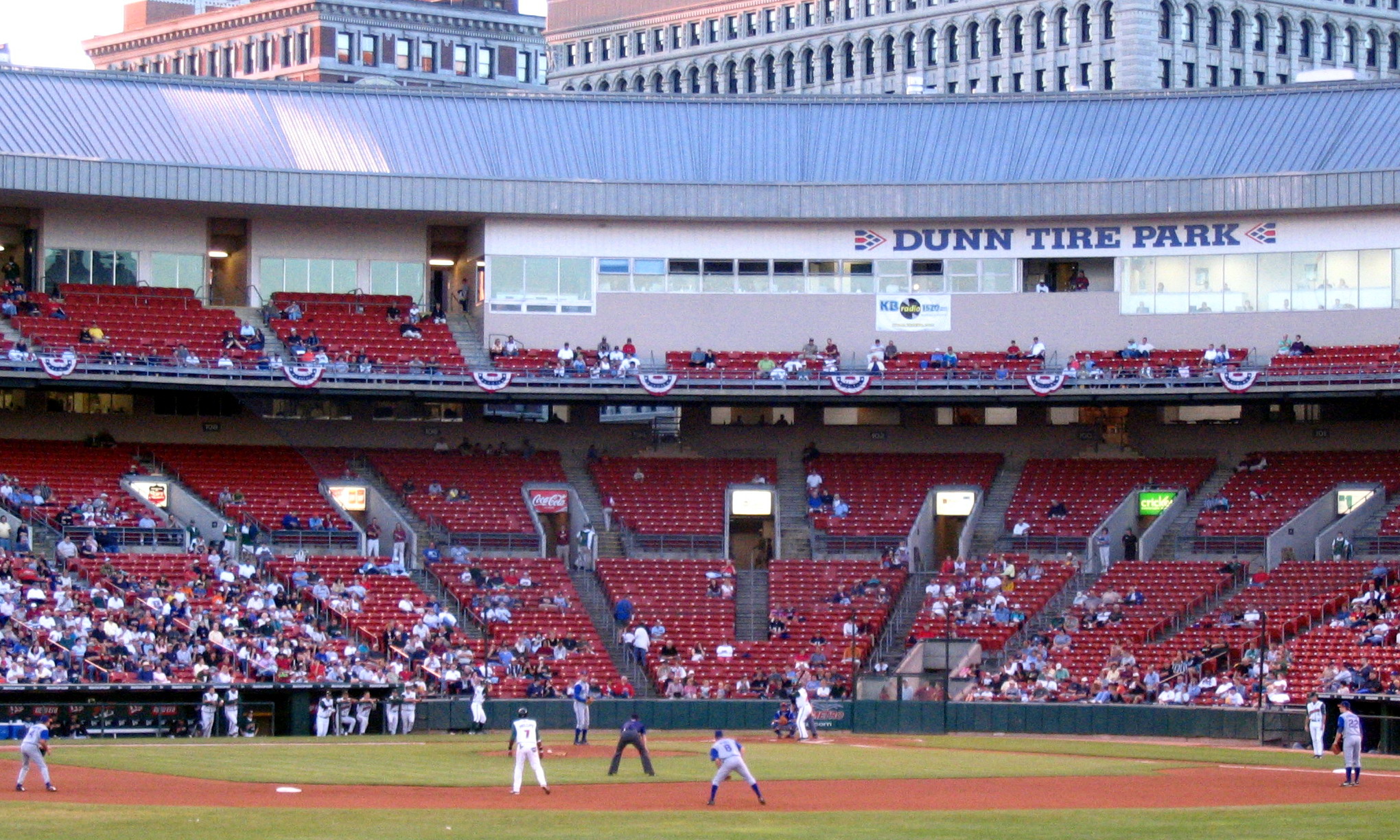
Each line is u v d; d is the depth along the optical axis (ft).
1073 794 135.33
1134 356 279.08
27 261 277.44
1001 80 533.55
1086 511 271.08
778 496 279.08
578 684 186.60
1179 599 247.09
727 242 287.89
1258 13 523.29
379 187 275.18
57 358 251.80
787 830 105.91
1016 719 218.79
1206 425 284.41
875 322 286.87
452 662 228.22
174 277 283.79
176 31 646.74
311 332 279.49
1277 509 264.72
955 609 248.73
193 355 264.31
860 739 206.39
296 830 101.76
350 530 258.16
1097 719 215.92
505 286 284.61
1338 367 268.00
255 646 216.33
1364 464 269.64
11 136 268.82
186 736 196.54
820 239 288.10
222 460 270.26
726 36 601.21
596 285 286.46
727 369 280.92
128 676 198.18
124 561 234.17
